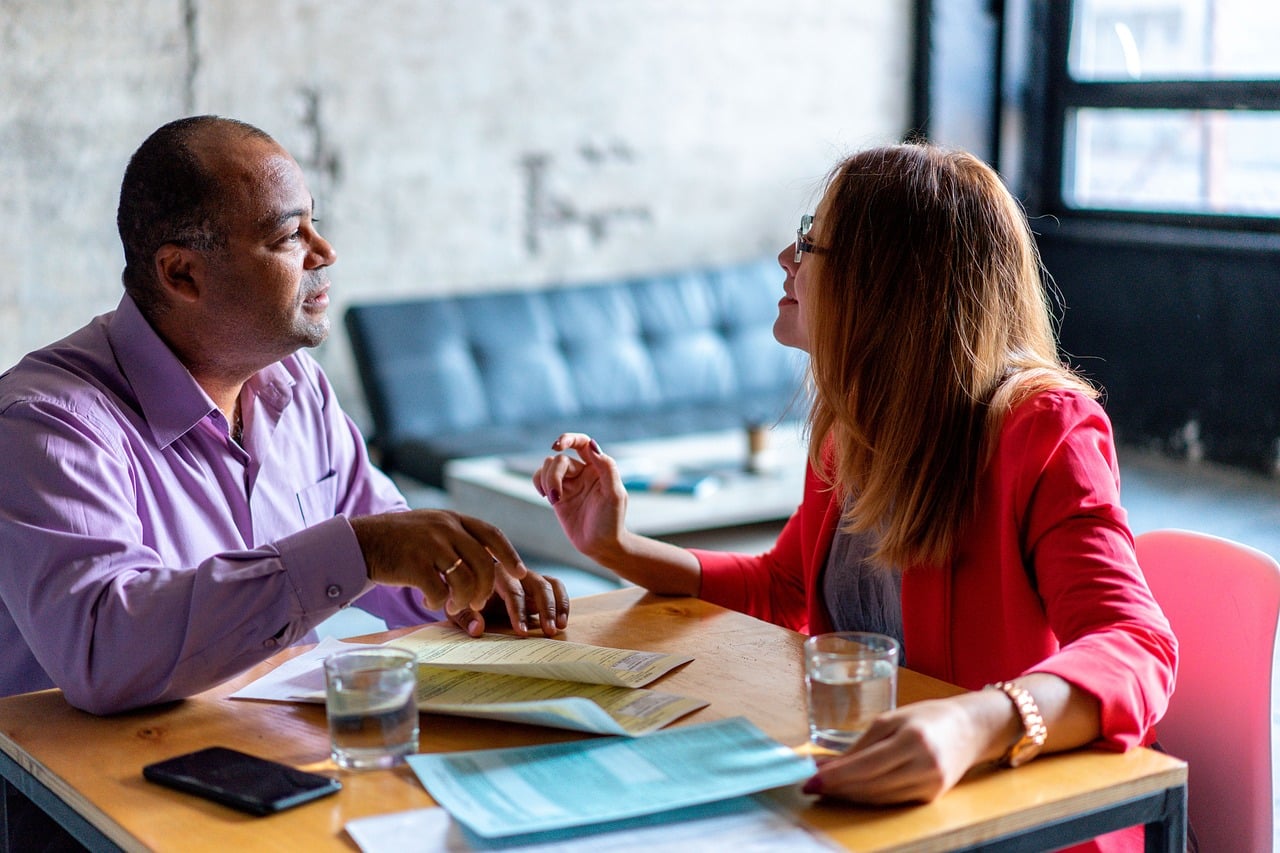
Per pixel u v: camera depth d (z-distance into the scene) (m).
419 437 4.18
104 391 1.57
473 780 1.09
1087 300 5.46
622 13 5.01
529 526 3.22
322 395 1.90
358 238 4.66
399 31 4.61
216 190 1.57
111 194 4.21
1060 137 5.66
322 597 1.30
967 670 1.43
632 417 4.52
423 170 4.73
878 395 1.44
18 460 1.41
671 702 1.27
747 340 4.88
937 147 1.50
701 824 1.03
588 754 1.14
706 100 5.24
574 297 4.63
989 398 1.42
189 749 1.20
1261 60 4.91
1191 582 1.53
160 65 4.22
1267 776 1.46
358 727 1.13
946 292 1.42
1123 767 1.12
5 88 4.01
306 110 4.50
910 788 1.03
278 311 1.62
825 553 1.62
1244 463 4.98
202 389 1.64
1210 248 4.95
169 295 1.61
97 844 1.10
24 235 4.11
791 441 3.92
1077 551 1.28
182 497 1.63
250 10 4.34
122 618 1.28
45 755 1.19
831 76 5.48
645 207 5.19
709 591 1.70
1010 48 5.62
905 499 1.43
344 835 1.02
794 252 1.60
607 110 5.05
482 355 4.42
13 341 4.14
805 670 1.29
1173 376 5.18
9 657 1.58
